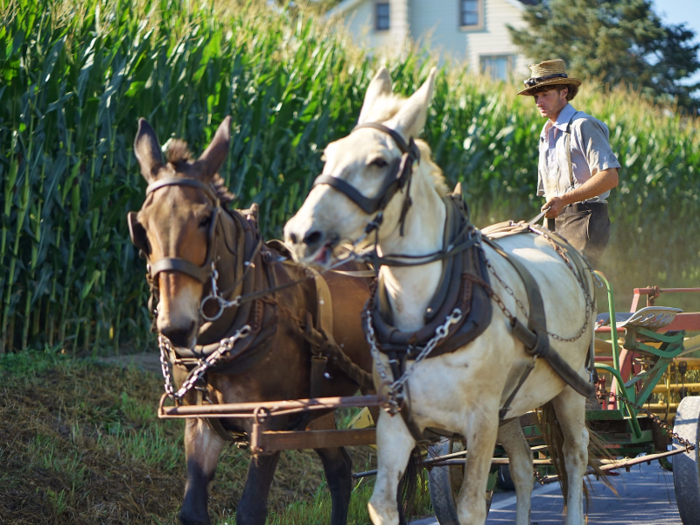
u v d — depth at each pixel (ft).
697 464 23.82
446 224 17.04
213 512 26.22
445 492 24.67
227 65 43.47
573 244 26.50
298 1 55.52
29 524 21.52
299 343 19.06
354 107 52.34
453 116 63.26
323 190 14.80
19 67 33.76
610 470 26.09
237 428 18.38
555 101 27.02
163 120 40.24
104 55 38.83
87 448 26.76
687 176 85.30
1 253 34.76
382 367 16.69
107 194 37.14
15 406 28.04
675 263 84.07
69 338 37.19
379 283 17.30
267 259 18.79
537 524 27.58
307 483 30.40
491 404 16.69
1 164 34.94
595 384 25.94
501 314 17.03
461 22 171.22
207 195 16.49
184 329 15.47
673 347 28.45
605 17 173.06
